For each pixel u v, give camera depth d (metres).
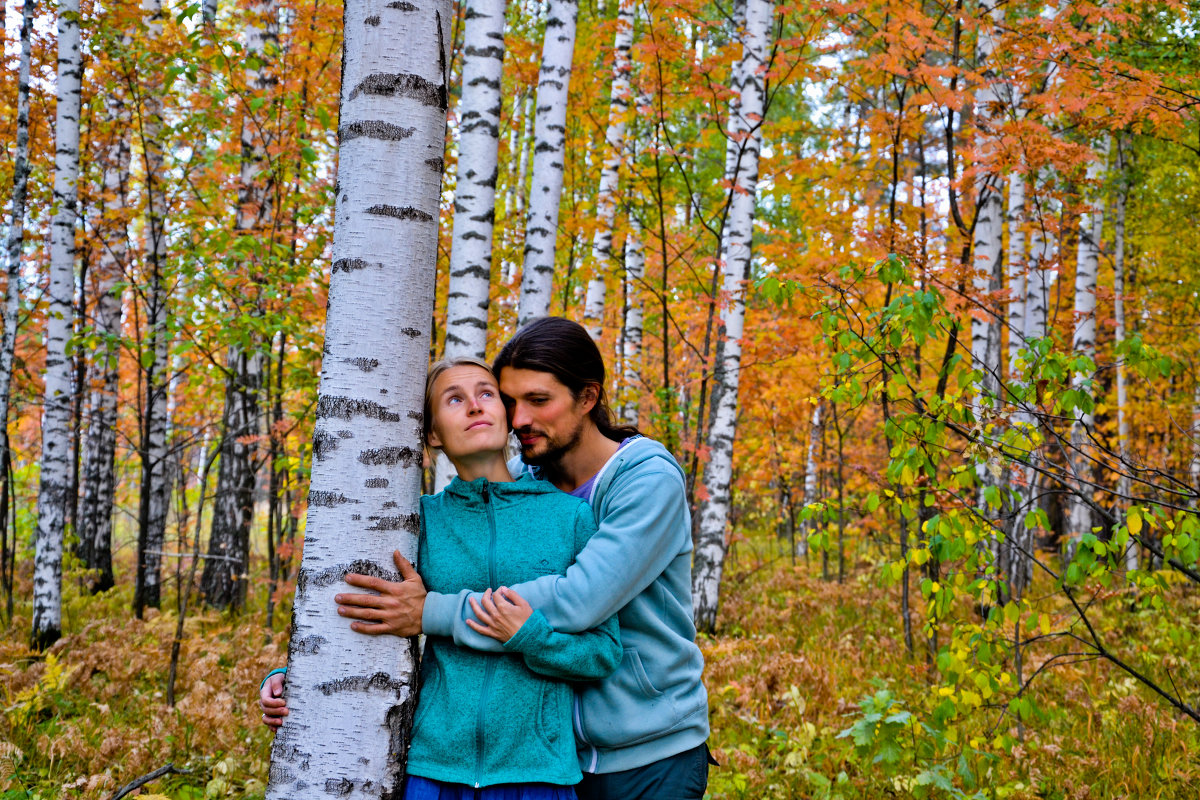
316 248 6.05
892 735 3.63
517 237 8.67
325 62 6.68
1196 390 9.11
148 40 6.97
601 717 1.80
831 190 7.66
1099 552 3.07
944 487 3.43
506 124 10.02
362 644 1.68
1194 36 6.89
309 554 1.72
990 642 3.30
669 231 9.16
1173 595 7.67
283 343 6.39
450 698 1.70
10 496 8.22
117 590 8.93
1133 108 5.60
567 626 1.67
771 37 9.41
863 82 6.80
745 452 10.74
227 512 8.08
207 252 5.39
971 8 6.56
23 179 6.16
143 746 3.89
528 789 1.66
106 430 9.26
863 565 10.71
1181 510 3.05
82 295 8.00
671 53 6.75
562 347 1.93
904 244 5.84
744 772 3.90
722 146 11.00
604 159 8.12
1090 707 4.88
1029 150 5.49
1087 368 3.18
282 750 1.67
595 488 1.91
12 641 6.17
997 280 7.20
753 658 5.94
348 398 1.72
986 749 4.09
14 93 7.33
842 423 10.73
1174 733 4.44
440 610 1.70
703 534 7.36
